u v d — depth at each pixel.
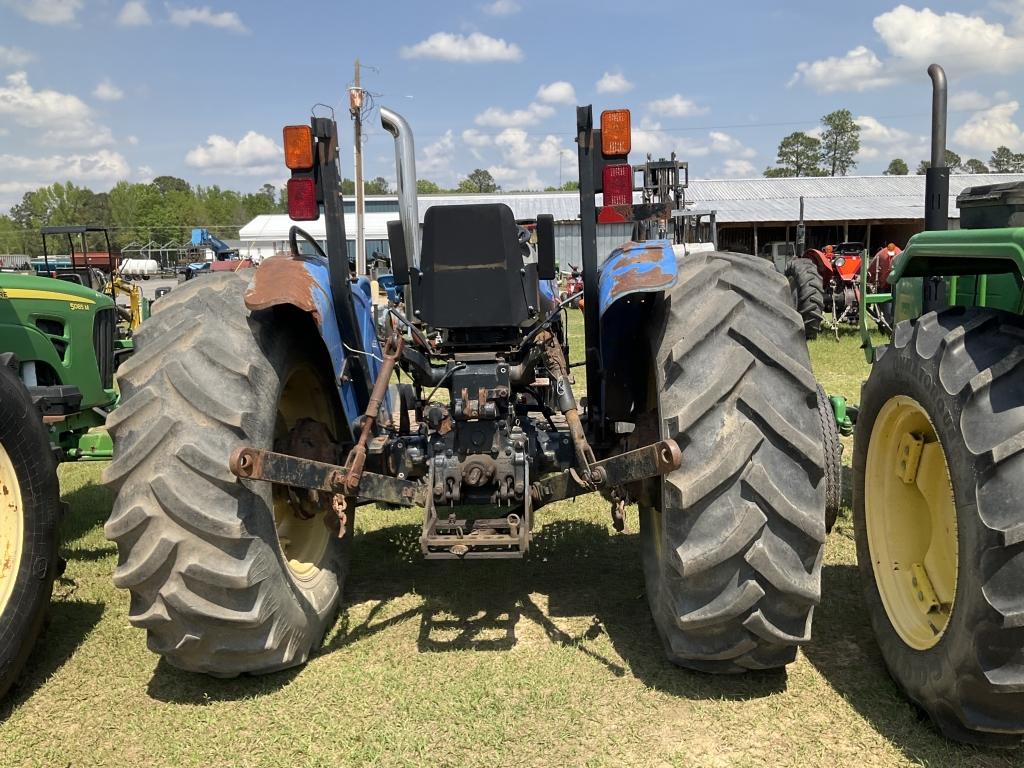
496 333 3.33
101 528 5.03
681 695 2.81
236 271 3.30
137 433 2.68
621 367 3.42
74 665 3.18
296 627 2.98
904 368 2.72
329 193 3.24
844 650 3.10
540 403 3.83
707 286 2.81
